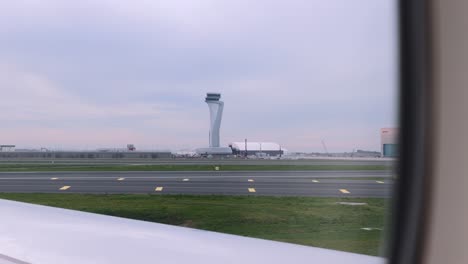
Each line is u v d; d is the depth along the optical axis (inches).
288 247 112.0
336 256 104.0
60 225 140.4
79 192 655.1
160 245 114.0
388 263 116.6
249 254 105.0
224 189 688.4
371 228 375.2
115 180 844.6
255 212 470.6
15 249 110.8
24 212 167.3
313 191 661.3
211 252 106.8
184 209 496.7
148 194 625.3
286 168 1234.0
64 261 99.5
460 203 116.6
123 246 113.6
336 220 415.2
